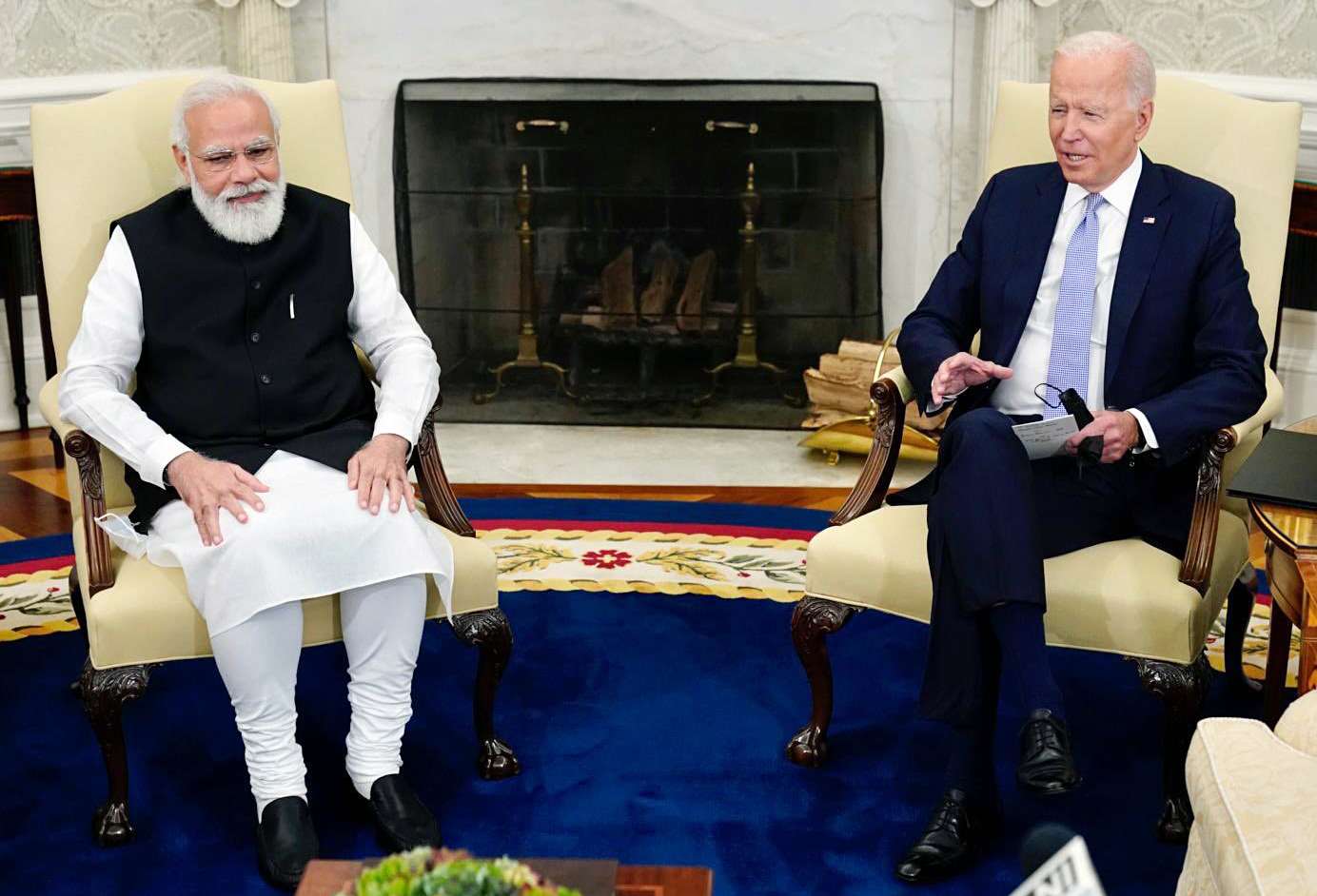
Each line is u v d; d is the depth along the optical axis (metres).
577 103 4.28
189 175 2.42
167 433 2.42
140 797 2.46
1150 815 2.39
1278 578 2.24
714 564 3.46
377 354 2.61
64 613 3.18
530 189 4.37
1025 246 2.50
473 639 2.43
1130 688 2.84
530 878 1.23
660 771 2.53
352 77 4.42
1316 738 1.68
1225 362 2.33
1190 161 2.60
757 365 4.47
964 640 2.16
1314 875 1.43
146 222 2.45
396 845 2.27
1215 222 2.41
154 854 2.30
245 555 2.18
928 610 2.34
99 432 2.32
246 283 2.46
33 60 4.25
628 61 4.37
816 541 2.45
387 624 2.29
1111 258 2.45
